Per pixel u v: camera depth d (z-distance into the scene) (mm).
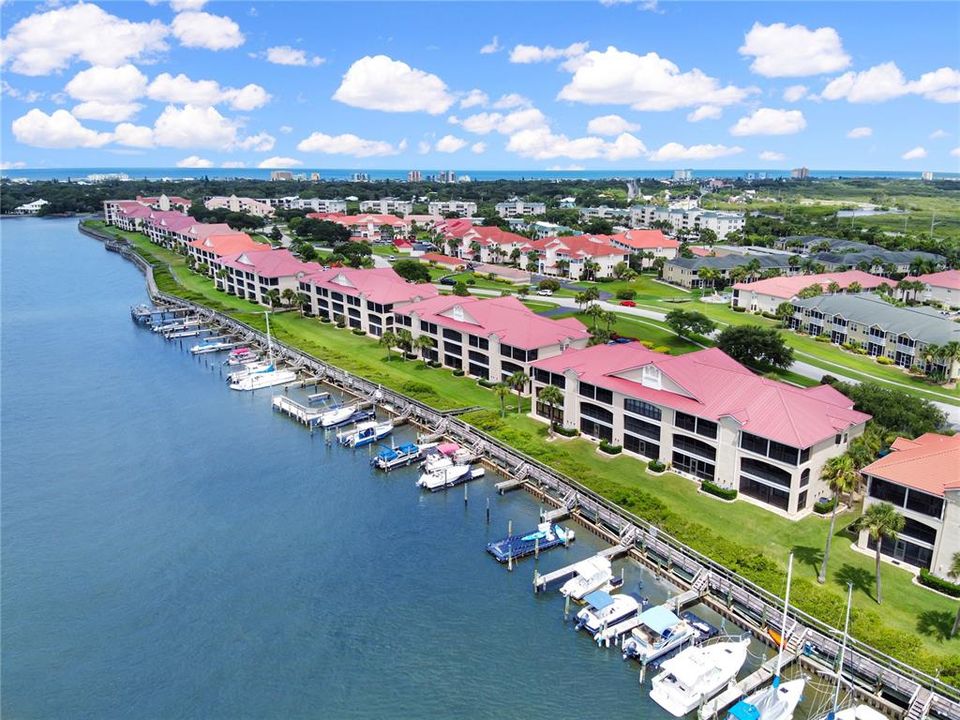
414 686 54438
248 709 52500
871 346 140625
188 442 101938
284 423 109812
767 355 126125
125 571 70000
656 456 89062
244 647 58938
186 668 56719
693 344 145375
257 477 90500
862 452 67500
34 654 58406
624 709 52219
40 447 99875
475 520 79438
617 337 146375
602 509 76000
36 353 148250
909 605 60188
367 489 87312
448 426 101750
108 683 55219
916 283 184125
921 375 126938
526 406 110562
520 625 61438
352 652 58219
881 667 52188
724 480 80688
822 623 57000
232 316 171625
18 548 74062
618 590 66375
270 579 68250
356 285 160500
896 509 66250
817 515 75938
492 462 92875
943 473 64188
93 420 110750
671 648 57500
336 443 101812
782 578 63625
